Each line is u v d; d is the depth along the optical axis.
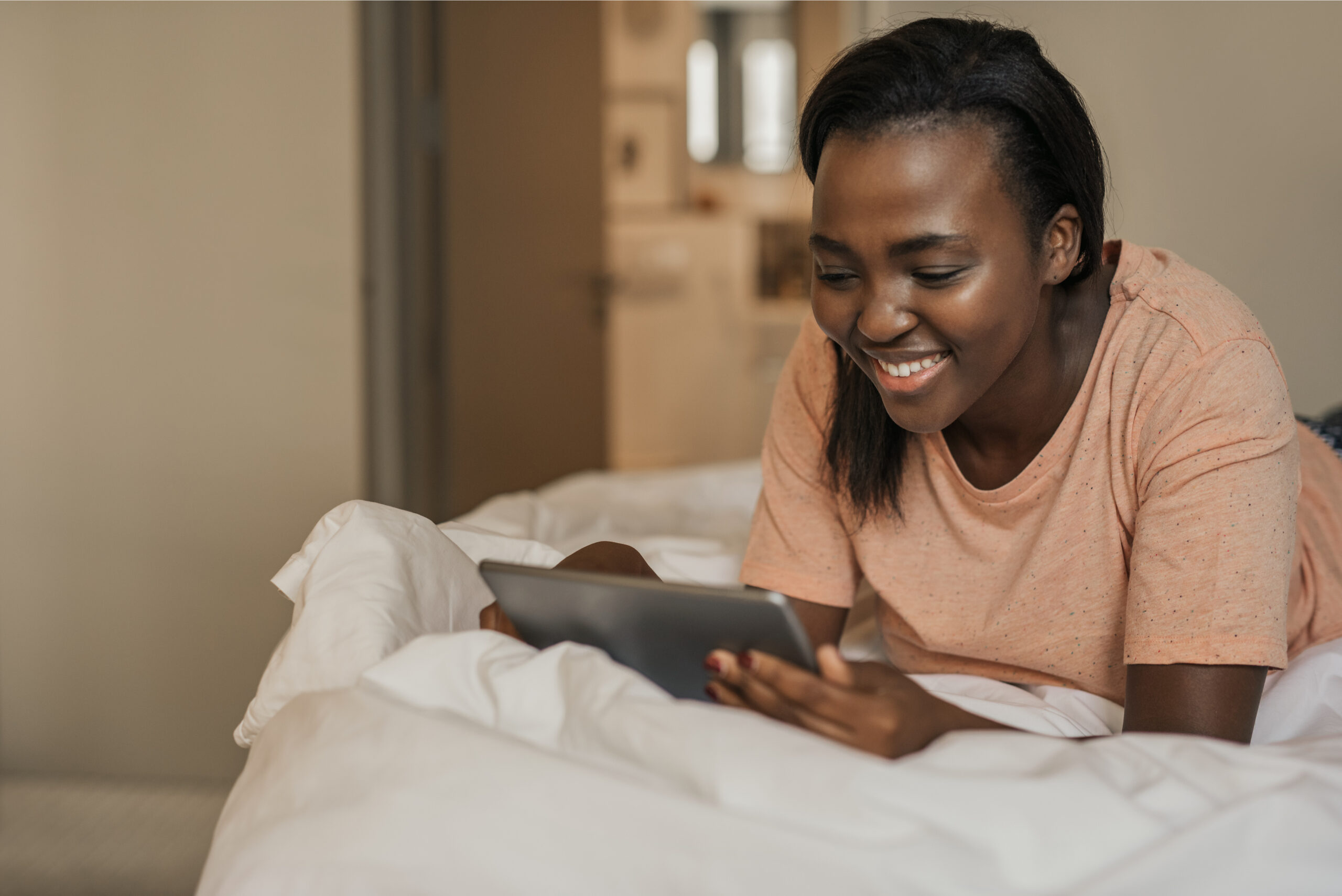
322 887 0.60
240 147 2.23
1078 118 0.75
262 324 2.26
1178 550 0.76
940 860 0.53
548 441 3.49
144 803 2.11
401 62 2.66
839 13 5.60
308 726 0.67
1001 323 0.73
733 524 1.65
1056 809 0.55
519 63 3.29
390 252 2.58
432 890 0.58
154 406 2.25
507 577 0.71
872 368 0.77
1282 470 0.76
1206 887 0.54
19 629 2.27
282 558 2.27
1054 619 0.89
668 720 0.60
